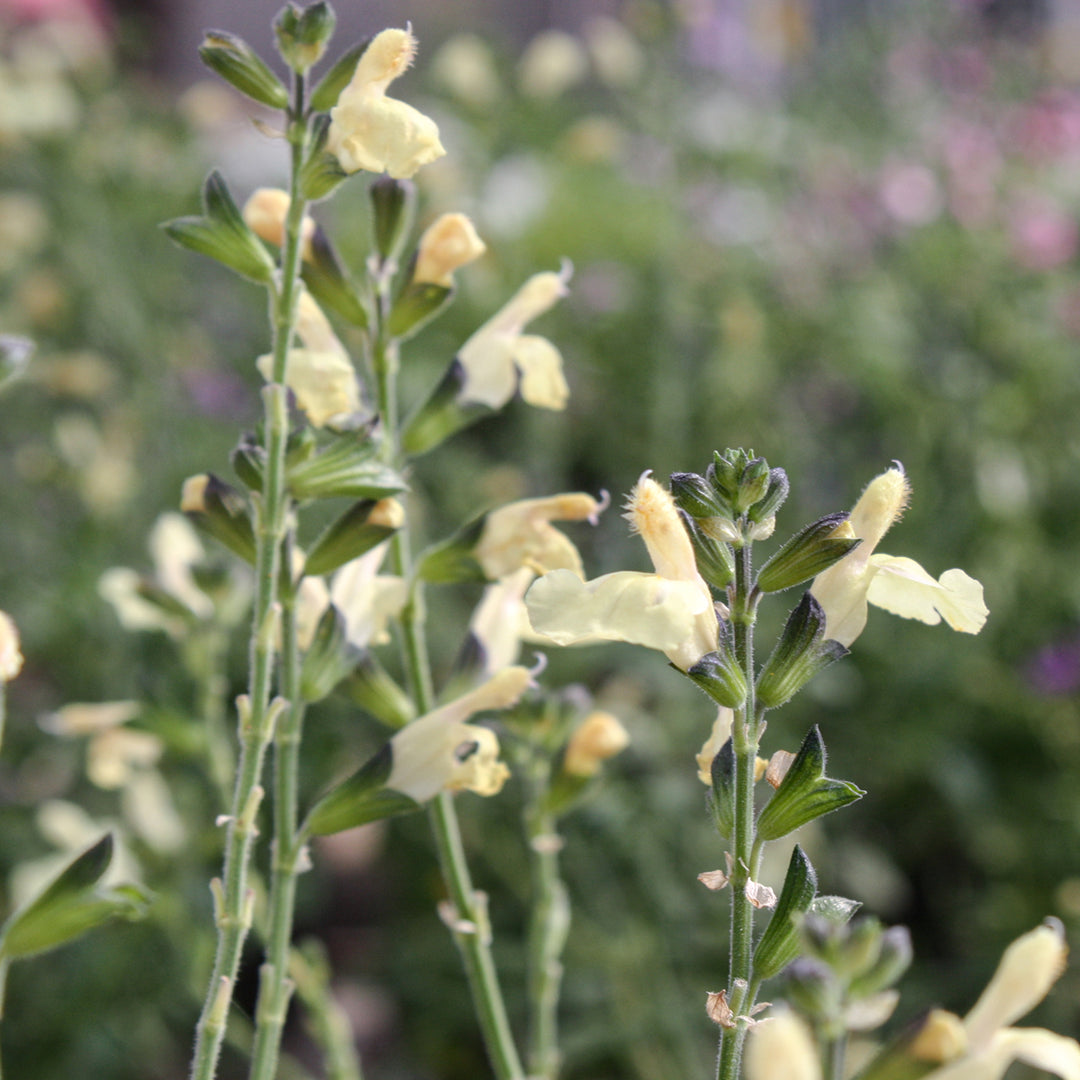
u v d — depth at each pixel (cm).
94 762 45
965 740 76
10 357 33
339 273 37
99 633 69
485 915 37
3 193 94
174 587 46
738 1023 31
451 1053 67
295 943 71
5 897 63
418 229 103
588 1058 61
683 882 62
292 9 34
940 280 96
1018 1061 58
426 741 35
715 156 105
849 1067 40
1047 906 71
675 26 106
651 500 32
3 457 82
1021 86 118
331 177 34
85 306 90
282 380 34
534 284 38
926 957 71
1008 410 87
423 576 38
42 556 79
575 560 37
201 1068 33
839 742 74
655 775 64
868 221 103
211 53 34
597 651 68
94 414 85
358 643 36
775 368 94
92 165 97
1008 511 81
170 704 45
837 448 90
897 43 124
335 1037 40
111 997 60
